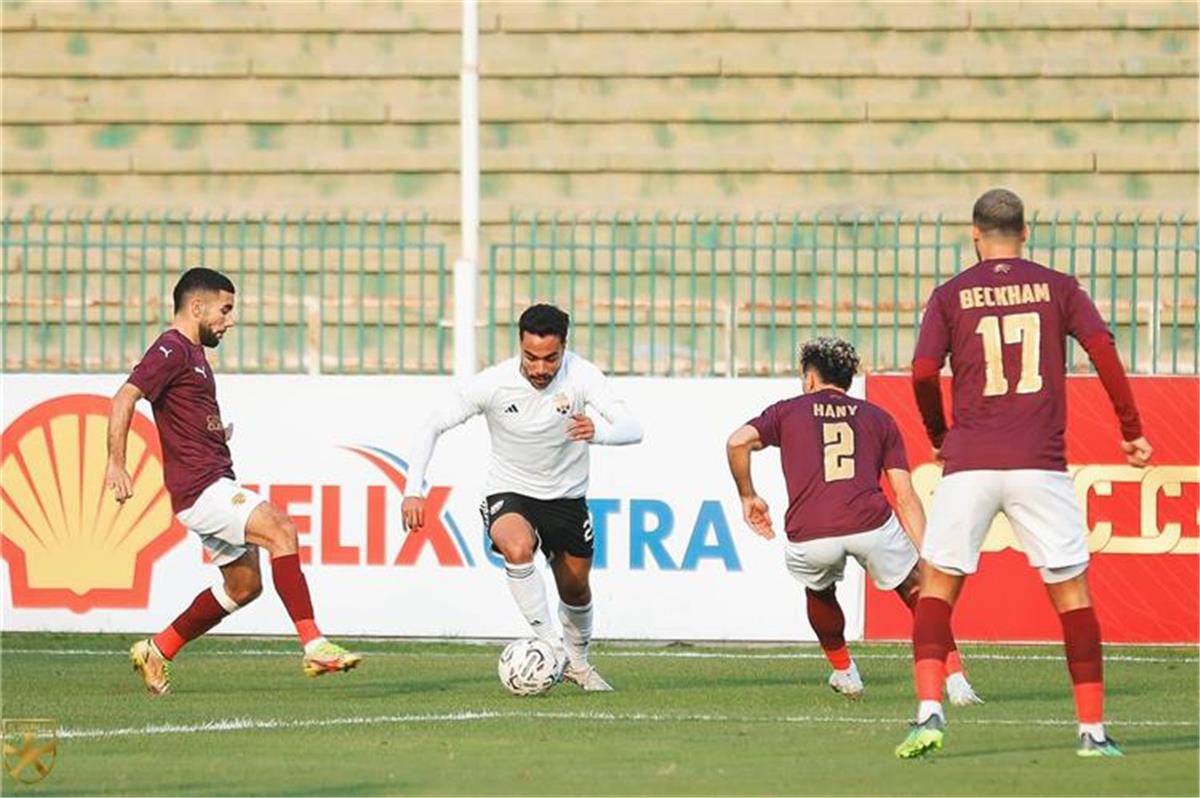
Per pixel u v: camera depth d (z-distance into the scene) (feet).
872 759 84.43
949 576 84.74
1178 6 217.77
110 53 222.89
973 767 81.35
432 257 209.97
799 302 203.72
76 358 204.13
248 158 218.79
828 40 217.77
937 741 82.79
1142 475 144.36
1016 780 77.15
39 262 210.38
